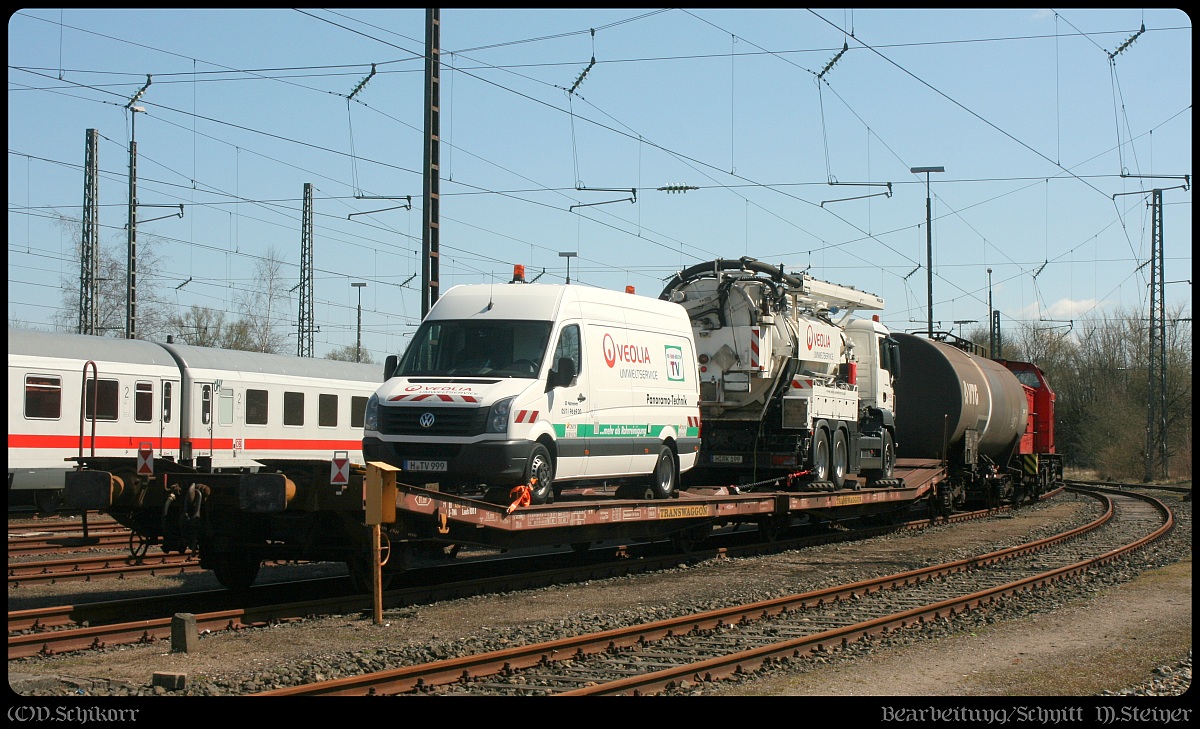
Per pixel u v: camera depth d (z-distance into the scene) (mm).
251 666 8820
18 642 8984
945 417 26062
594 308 14555
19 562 15562
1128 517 27312
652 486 16078
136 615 11172
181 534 11758
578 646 9312
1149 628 11117
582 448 13945
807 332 20438
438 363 13711
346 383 31781
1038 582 14227
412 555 12547
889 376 24281
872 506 22156
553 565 15945
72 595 13133
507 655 8703
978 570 16047
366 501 10898
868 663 9234
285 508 11102
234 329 52844
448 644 9633
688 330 17141
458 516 11930
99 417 24078
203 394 26641
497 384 12938
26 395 22484
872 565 16703
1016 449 32469
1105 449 58031
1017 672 8945
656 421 15781
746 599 12867
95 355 24203
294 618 10969
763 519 19062
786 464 19188
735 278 19594
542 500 13242
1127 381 63875
